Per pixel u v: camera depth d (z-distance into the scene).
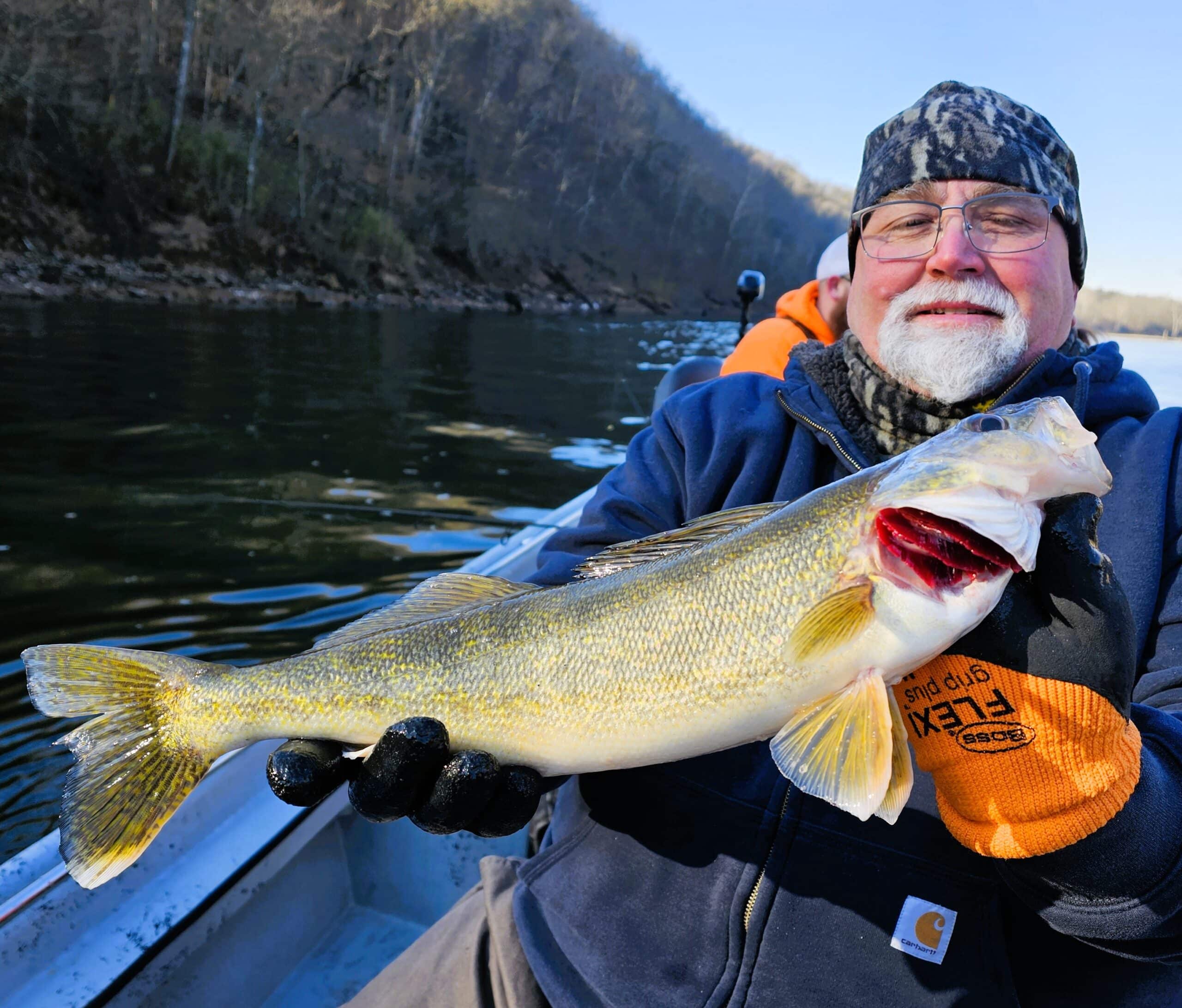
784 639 0.49
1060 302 0.60
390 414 3.57
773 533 0.50
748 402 0.67
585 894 0.54
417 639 0.56
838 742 0.46
